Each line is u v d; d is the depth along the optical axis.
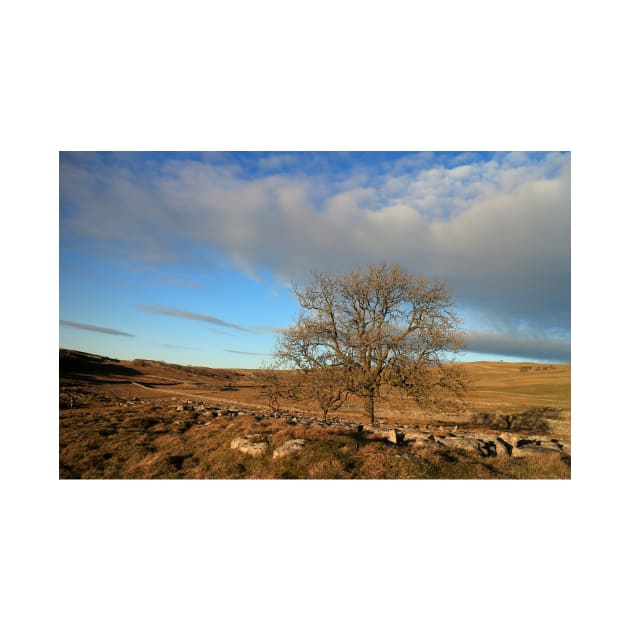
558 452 15.12
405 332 23.94
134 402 39.34
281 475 12.56
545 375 101.56
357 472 12.45
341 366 23.89
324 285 25.19
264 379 24.52
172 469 14.22
